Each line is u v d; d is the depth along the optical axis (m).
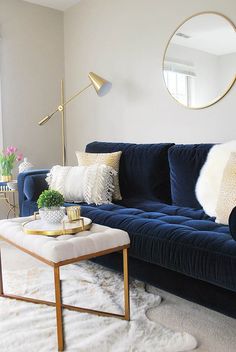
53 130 3.88
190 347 1.36
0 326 1.51
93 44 3.49
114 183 2.57
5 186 3.15
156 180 2.50
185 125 2.73
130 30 3.08
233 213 1.35
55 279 1.32
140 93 3.06
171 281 1.60
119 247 1.51
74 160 3.91
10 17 3.48
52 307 1.69
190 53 2.62
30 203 2.55
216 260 1.34
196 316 1.63
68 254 1.35
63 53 3.89
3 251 2.62
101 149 2.92
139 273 1.76
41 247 1.38
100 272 2.15
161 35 2.83
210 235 1.48
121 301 1.75
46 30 3.74
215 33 2.46
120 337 1.42
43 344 1.38
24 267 2.26
